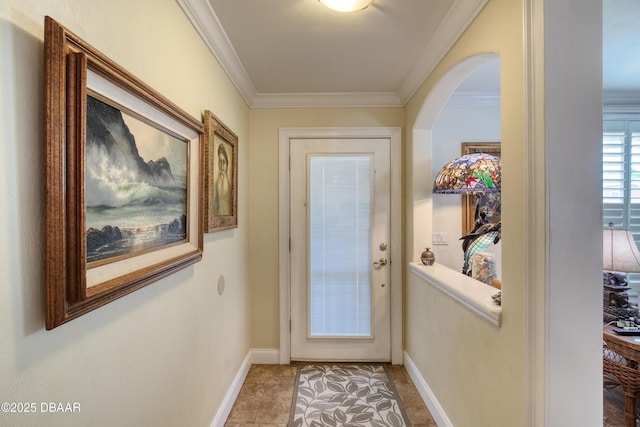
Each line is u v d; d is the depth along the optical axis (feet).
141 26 3.04
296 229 7.97
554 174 2.93
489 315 3.79
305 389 6.75
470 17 4.26
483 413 4.05
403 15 4.61
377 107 7.86
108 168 2.44
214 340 5.17
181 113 3.61
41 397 1.93
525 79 3.11
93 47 2.31
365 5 4.32
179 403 3.87
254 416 5.84
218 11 4.50
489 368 3.89
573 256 2.94
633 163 8.43
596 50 2.93
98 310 2.43
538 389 3.03
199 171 4.24
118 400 2.68
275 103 7.82
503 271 3.60
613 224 8.45
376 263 7.90
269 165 7.91
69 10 2.12
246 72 6.53
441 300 5.47
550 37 2.90
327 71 6.51
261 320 7.98
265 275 7.98
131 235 2.75
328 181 7.91
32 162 1.85
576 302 2.94
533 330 3.08
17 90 1.77
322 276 7.97
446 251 8.50
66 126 1.98
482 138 8.48
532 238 3.08
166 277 3.52
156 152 3.17
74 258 2.06
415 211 7.18
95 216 2.30
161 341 3.43
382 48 5.58
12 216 1.75
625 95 8.23
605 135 8.47
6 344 1.73
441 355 5.47
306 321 8.00
